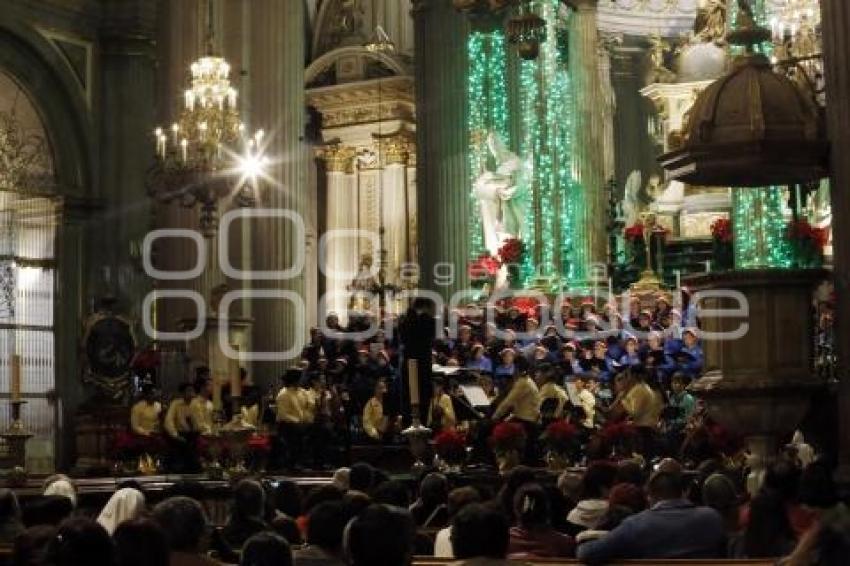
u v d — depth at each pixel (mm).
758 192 32625
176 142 24562
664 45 45031
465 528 7512
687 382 23375
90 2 33312
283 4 31125
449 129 34406
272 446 23734
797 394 15320
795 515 9625
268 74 30719
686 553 9398
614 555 9281
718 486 11109
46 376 31578
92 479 21781
